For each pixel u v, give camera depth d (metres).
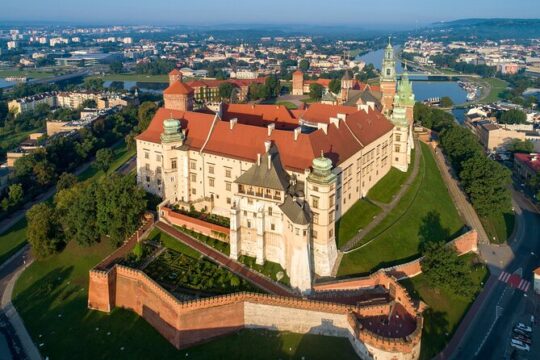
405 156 197.38
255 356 112.69
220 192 154.88
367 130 174.38
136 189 149.62
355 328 110.38
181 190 162.50
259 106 180.88
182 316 115.06
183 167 159.12
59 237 154.50
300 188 135.25
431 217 167.75
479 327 126.56
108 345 120.06
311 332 117.19
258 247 133.88
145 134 171.00
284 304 117.38
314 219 127.25
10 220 192.88
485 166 191.12
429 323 123.25
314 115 188.75
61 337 123.31
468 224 177.62
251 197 133.00
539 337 122.38
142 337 121.81
